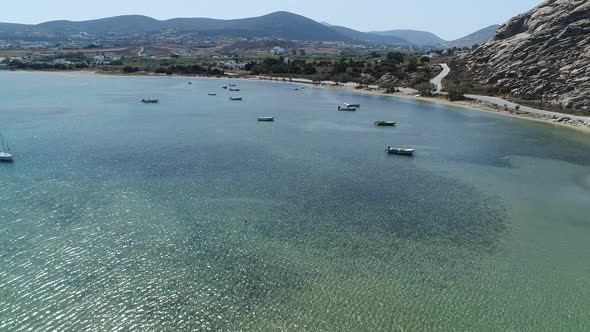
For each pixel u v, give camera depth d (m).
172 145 105.31
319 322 42.53
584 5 170.62
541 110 146.00
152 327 41.62
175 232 59.94
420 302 45.75
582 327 42.38
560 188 80.12
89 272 49.94
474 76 194.62
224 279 49.31
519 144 111.25
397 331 41.44
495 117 145.75
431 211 69.19
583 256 55.62
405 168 91.69
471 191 78.31
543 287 48.81
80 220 62.59
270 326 41.97
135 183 77.94
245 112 156.88
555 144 110.75
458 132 125.88
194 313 43.62
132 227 61.00
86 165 87.50
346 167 91.50
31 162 88.75
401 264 53.03
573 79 149.88
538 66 166.25
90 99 179.62
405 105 175.75
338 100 191.50
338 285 48.50
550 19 178.50
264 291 47.22
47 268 50.34
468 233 61.69
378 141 115.00
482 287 48.59
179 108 162.75
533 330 41.88
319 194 75.44
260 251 55.50
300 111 161.38
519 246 58.09
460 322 42.78
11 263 51.06
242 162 92.62
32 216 63.31
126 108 159.25
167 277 49.44
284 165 91.50
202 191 75.00
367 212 68.31
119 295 46.09
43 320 42.00
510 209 70.38
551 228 63.62
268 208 68.88
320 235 60.16
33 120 131.38
